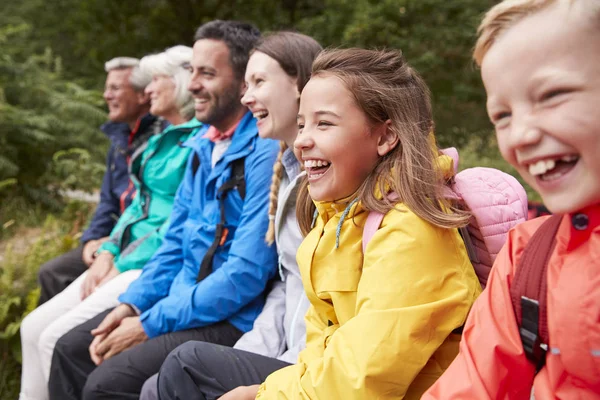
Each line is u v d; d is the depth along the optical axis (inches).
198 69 88.6
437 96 261.9
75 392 87.8
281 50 74.0
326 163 53.1
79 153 249.0
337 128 51.6
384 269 46.4
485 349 38.1
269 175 78.0
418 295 45.2
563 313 32.8
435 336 45.0
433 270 45.9
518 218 49.5
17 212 221.3
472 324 39.8
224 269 76.2
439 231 47.4
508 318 37.2
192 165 95.0
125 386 74.0
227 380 59.7
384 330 44.4
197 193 89.7
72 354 86.9
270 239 74.5
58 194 243.9
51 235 171.6
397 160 50.1
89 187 241.4
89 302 96.2
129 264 105.1
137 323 81.1
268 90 73.6
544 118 28.5
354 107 51.4
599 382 32.2
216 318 76.6
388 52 55.0
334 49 55.8
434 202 48.7
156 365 74.7
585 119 27.6
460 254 48.0
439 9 263.0
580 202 29.0
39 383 97.8
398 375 44.3
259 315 76.2
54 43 386.0
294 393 48.4
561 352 33.1
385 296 45.5
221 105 88.7
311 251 54.4
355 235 52.2
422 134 51.4
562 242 34.1
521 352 36.5
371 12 265.1
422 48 259.0
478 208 49.2
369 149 52.1
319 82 52.7
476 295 47.9
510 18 29.7
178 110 112.7
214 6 386.6
